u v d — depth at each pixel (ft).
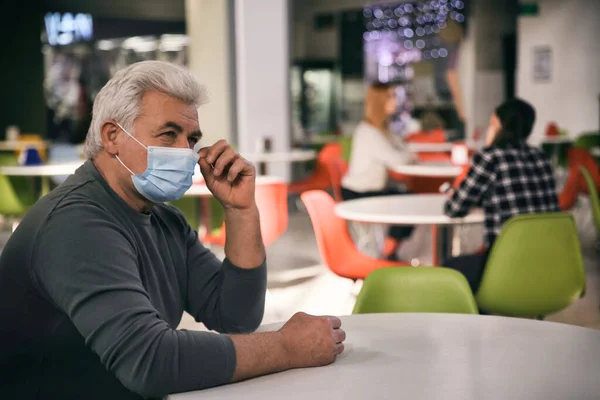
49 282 5.14
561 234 10.96
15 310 5.35
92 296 5.04
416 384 5.12
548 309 11.24
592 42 47.19
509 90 56.90
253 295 6.52
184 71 5.75
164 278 6.06
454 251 19.34
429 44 58.13
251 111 33.71
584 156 25.77
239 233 6.47
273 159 29.86
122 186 5.76
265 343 5.35
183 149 5.68
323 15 63.52
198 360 5.05
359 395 4.92
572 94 48.29
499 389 5.01
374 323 6.76
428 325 6.66
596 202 17.17
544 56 49.42
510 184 12.14
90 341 5.04
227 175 6.46
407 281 8.16
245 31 33.47
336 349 5.61
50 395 5.51
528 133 12.41
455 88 45.21
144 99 5.58
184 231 6.64
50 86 69.62
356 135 21.06
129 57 69.05
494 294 11.01
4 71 57.57
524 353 5.79
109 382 5.53
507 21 56.03
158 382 4.95
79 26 64.23
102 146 5.68
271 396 4.94
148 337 4.98
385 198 15.74
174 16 63.36
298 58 66.23
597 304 17.21
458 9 55.72
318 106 64.03
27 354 5.44
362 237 25.67
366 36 62.39
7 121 57.93
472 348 5.94
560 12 48.47
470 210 12.96
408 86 59.77
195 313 6.63
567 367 5.45
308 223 30.27
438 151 38.01
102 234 5.27
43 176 26.48
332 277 20.51
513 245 10.81
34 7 57.77
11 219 30.76
